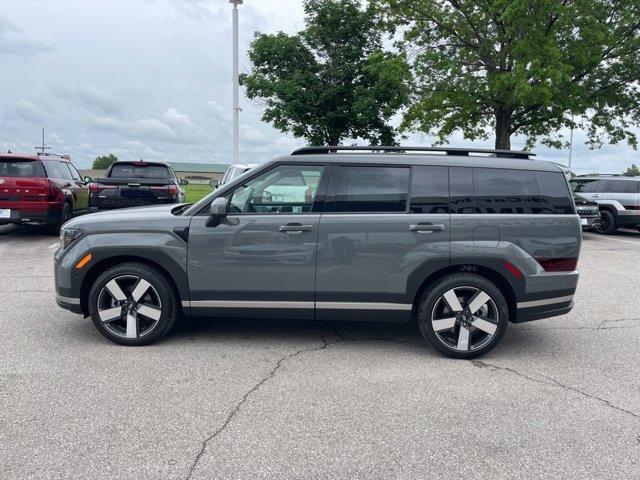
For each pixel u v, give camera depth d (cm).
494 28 2072
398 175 460
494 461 295
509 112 2208
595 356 476
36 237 1187
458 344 456
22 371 411
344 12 2003
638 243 1381
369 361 450
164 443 306
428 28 2250
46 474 273
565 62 1995
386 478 277
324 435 320
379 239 450
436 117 2203
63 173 1206
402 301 456
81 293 473
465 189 457
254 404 360
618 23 2097
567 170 491
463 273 459
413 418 344
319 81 1966
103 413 342
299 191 462
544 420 346
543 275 454
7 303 619
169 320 473
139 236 462
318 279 457
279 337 511
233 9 1641
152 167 1329
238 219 459
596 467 291
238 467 284
